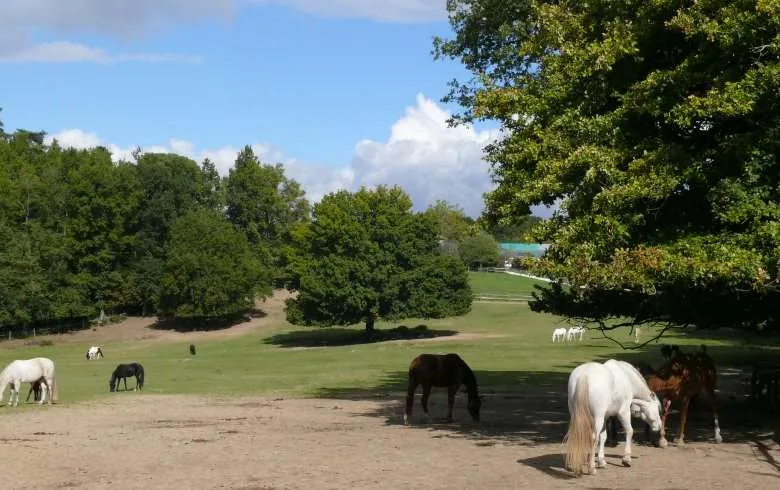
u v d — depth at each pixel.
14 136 135.12
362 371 47.88
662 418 16.05
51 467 14.51
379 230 82.38
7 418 23.45
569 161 15.27
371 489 12.00
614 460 14.16
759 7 13.78
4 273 85.69
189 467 14.31
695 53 15.84
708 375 16.45
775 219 14.23
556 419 22.19
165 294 97.62
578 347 62.22
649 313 19.64
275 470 13.81
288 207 124.12
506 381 37.91
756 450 15.52
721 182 14.51
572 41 17.73
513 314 95.12
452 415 22.89
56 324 98.12
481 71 25.56
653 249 14.16
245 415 24.20
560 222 15.93
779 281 13.72
